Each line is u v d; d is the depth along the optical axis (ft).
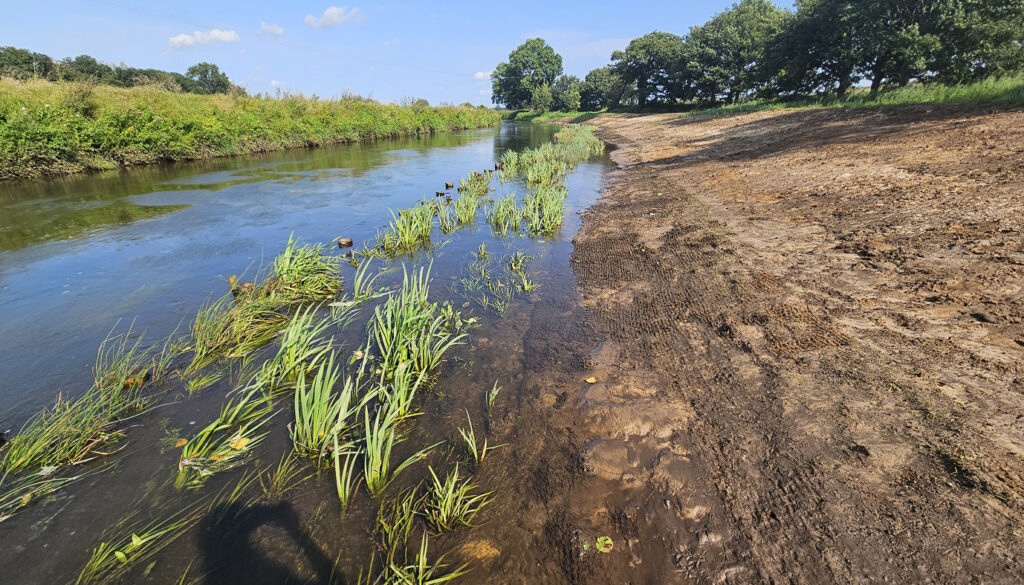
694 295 16.07
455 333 15.48
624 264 20.53
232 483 9.28
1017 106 33.91
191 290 18.85
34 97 45.70
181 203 34.81
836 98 80.33
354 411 10.87
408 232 25.45
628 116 146.61
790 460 8.54
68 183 41.68
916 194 20.93
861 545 6.84
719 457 8.95
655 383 11.60
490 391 12.12
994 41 65.00
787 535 7.23
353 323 16.30
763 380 10.91
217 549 7.85
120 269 21.27
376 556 7.61
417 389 12.35
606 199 34.94
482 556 7.53
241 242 25.58
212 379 12.95
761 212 24.14
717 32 133.59
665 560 7.20
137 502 8.86
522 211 31.60
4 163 40.83
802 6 96.02
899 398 9.49
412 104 124.26
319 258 20.35
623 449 9.49
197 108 62.08
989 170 21.30
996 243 14.87
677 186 34.68
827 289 14.67
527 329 15.47
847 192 23.97
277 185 42.70
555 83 262.47
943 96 47.73
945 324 11.66
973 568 6.23
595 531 7.79
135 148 51.01
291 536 8.05
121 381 12.25
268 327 15.90
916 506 7.22
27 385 12.42
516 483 9.01
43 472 9.57
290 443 10.42
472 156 68.44
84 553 7.83
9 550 7.89
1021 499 6.95
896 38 70.38
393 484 9.13
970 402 9.02
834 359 11.16
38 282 19.67
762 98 119.03
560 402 11.32
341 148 77.56
